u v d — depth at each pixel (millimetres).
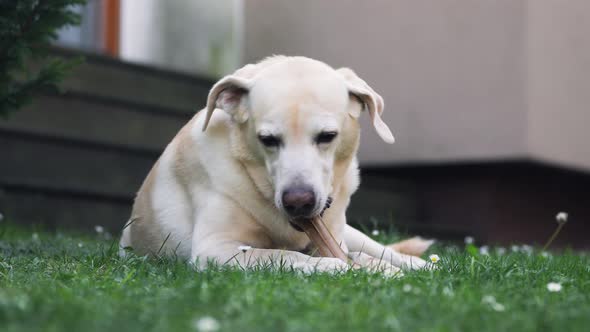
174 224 1900
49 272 1670
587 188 3592
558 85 3123
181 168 1895
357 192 3152
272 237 1823
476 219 3232
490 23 3092
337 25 3463
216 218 1804
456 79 3178
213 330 1261
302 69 1756
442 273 1630
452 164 3219
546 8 3072
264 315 1326
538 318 1331
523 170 3236
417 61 3270
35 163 2850
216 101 1780
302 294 1428
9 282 1577
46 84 1989
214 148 1833
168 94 3400
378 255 1966
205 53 4457
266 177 1767
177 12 4328
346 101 1758
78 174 2926
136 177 3055
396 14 3316
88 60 3141
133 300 1412
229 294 1418
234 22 4434
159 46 4254
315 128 1702
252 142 1756
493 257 1912
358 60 3422
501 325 1304
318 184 1687
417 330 1286
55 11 1936
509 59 3047
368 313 1341
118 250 1876
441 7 3203
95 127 3090
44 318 1295
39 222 2736
